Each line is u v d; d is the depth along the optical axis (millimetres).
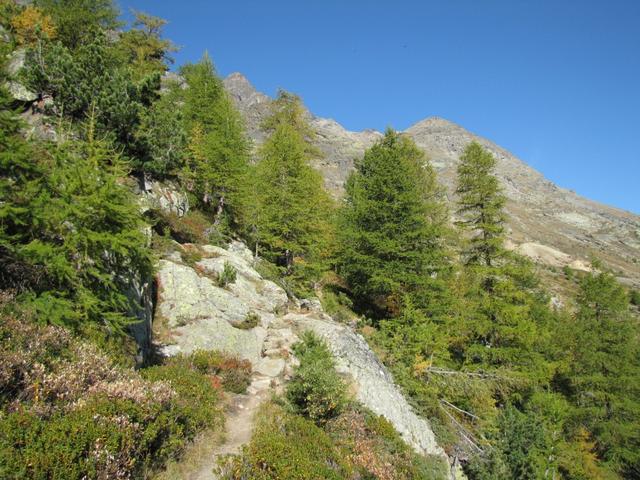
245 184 27266
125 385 7863
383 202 25953
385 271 25375
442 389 21219
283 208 26016
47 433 5598
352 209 31406
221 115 30969
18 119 9750
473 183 25859
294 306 23094
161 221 21547
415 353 21484
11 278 8898
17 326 7480
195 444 8836
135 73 30891
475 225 26344
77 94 19453
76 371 7441
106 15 29609
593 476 25422
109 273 11195
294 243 26047
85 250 9750
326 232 28266
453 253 26953
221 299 17719
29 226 9383
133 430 6867
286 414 11656
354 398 15156
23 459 5113
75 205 9586
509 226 135875
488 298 24984
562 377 32344
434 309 24578
